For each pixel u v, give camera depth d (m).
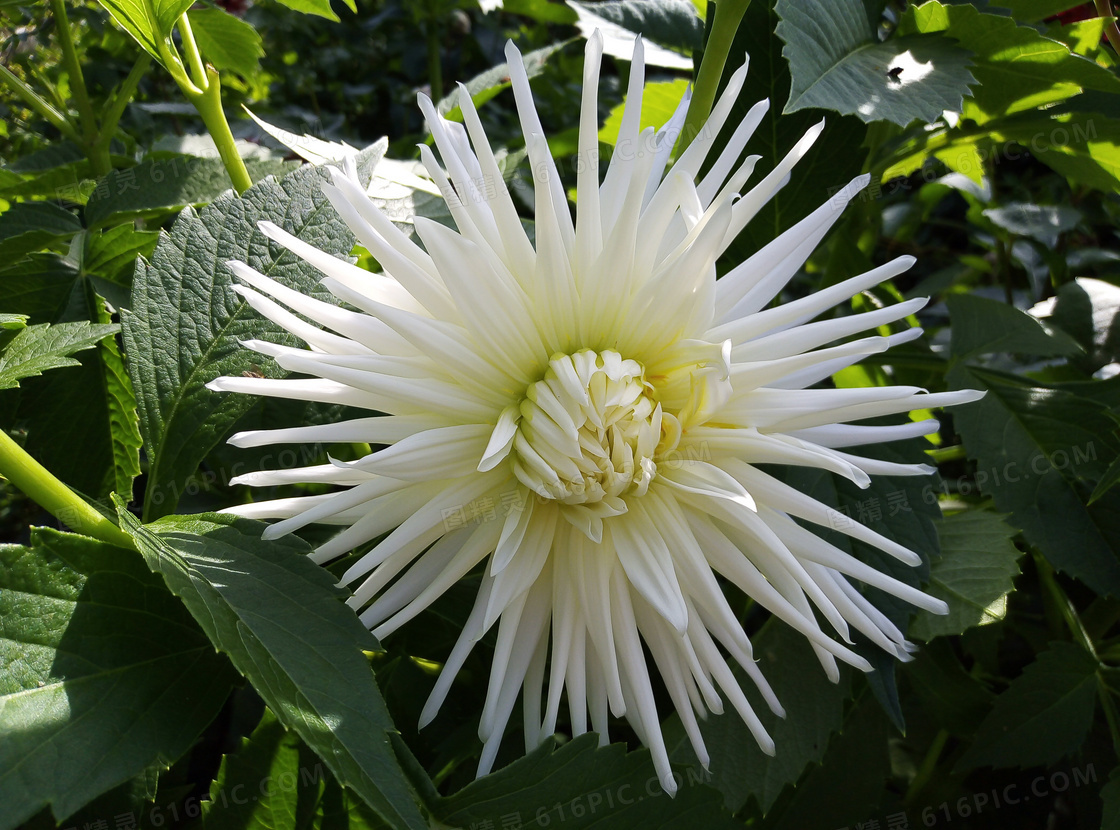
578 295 0.19
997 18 0.26
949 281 0.50
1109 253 0.47
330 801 0.20
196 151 0.37
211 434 0.22
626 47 0.41
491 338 0.18
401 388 0.18
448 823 0.17
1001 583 0.26
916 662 0.29
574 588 0.19
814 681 0.25
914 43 0.27
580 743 0.18
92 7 0.47
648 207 0.19
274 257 0.24
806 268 0.52
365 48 0.75
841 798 0.28
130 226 0.28
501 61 0.69
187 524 0.19
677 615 0.17
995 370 0.30
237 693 0.32
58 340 0.21
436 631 0.25
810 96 0.22
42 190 0.34
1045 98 0.29
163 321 0.23
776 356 0.19
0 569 0.17
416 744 0.24
